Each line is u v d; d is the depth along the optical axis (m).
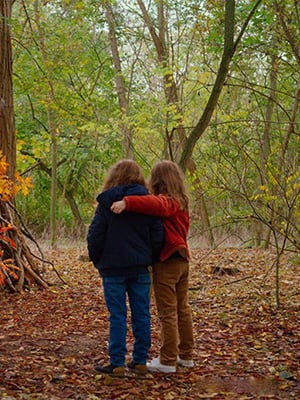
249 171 10.52
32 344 5.66
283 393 4.43
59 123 18.59
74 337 6.01
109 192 4.63
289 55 11.73
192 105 15.89
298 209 7.91
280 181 7.88
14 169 9.06
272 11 11.05
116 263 4.57
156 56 19.94
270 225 7.32
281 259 11.53
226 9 7.29
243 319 6.93
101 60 20.11
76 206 25.44
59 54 16.61
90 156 23.11
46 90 16.05
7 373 4.68
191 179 8.55
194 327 6.61
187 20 15.31
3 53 8.84
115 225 4.60
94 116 18.48
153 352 5.52
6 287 8.68
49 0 15.67
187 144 7.56
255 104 14.55
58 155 23.11
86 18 17.53
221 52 11.52
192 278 10.38
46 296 8.52
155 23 18.64
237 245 16.33
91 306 7.79
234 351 5.57
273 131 13.38
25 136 21.05
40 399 4.13
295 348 5.64
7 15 9.02
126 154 18.41
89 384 4.51
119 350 4.63
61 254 14.75
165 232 4.77
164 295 4.80
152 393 4.34
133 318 4.74
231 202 14.62
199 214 18.69
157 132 15.63
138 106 18.14
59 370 4.82
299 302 7.73
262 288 8.90
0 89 8.88
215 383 4.64
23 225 9.50
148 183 4.91
